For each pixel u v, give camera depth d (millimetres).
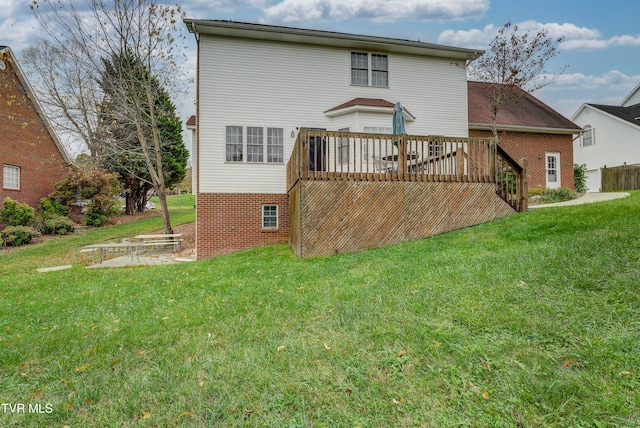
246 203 11977
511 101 16281
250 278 6379
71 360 3250
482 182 9250
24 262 11289
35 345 3652
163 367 3002
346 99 12898
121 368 3049
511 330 3080
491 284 4195
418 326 3338
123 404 2496
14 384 2881
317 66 12672
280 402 2400
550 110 17828
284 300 4598
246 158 12016
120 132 17250
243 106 12008
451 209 8961
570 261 4445
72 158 20109
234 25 11273
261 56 12188
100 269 9258
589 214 7281
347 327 3521
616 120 22688
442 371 2611
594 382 2320
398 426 2117
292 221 10125
